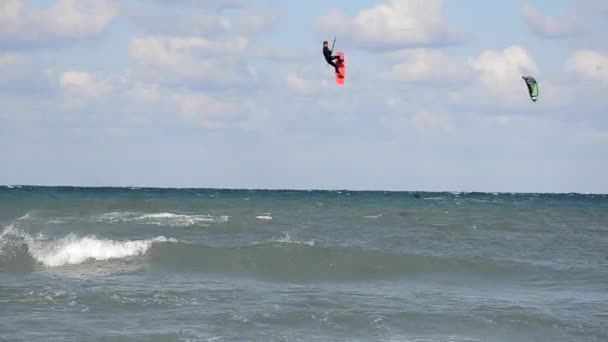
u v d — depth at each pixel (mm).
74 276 50625
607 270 57438
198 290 45625
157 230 81438
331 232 84562
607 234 89312
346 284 50406
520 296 46250
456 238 80000
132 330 34625
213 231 82812
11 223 85250
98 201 140500
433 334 35500
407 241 76062
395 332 35656
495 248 71562
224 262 56875
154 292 44125
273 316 38094
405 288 48906
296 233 82438
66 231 77125
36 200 140750
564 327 37344
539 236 85000
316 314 38750
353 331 35625
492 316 39188
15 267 54062
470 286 50438
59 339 32656
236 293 44875
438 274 55000
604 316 39938
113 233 77062
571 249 72125
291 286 48812
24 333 33688
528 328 37062
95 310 38875
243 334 34344
